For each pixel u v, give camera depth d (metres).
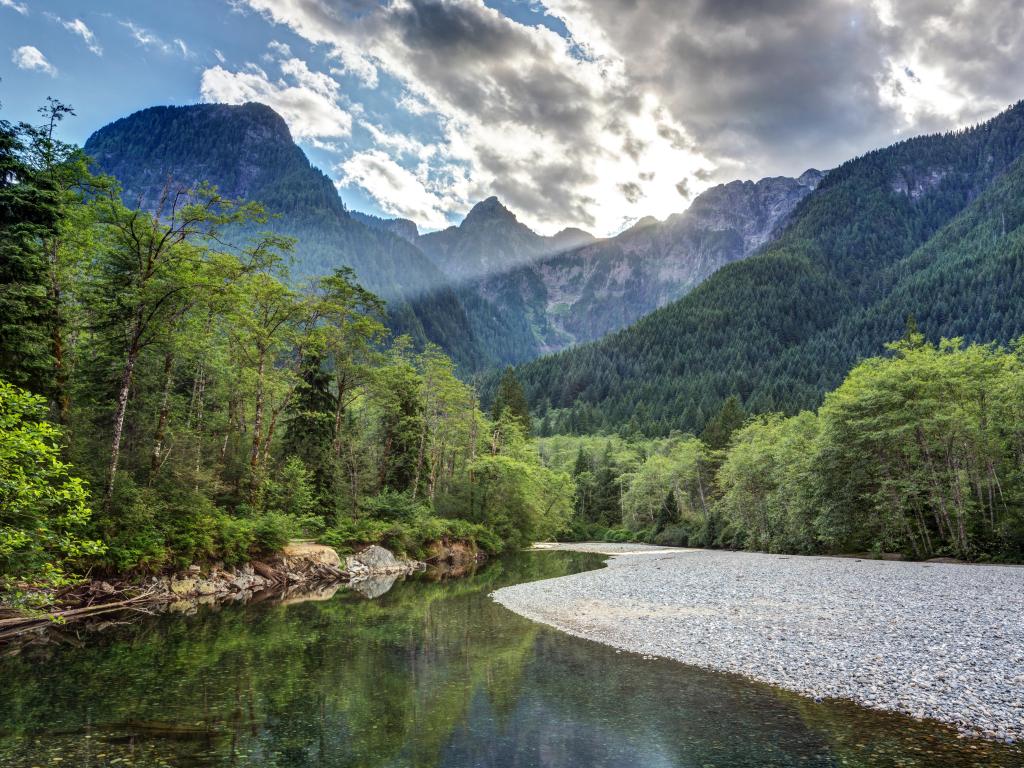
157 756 9.71
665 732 10.84
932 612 19.72
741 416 107.56
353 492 47.94
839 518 45.06
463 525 56.44
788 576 31.61
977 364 41.97
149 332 27.69
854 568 34.84
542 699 12.80
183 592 25.69
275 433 48.38
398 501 49.97
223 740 10.46
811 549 53.34
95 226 25.45
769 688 13.23
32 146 22.77
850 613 20.22
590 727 11.15
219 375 38.53
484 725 11.29
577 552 66.69
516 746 10.27
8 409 12.95
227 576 28.66
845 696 12.42
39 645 17.42
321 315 41.22
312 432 45.22
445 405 61.69
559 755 9.86
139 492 25.62
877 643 16.05
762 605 22.72
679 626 19.83
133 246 26.14
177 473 29.39
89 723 11.20
